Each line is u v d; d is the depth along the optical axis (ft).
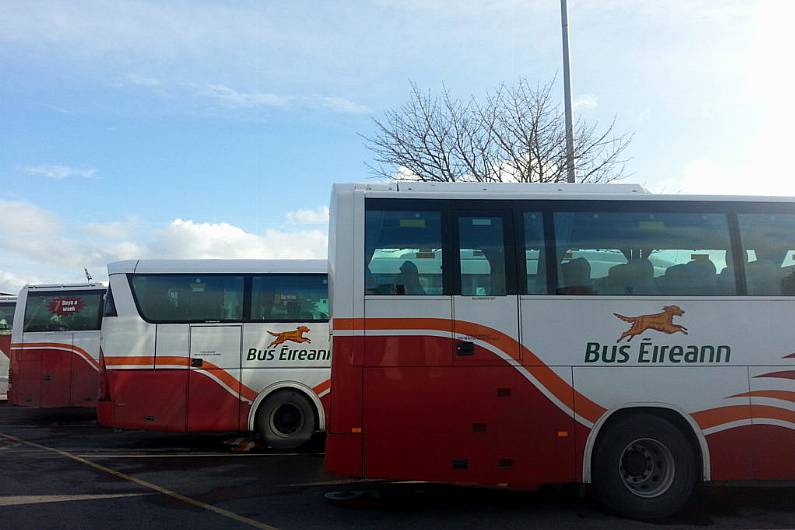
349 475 19.79
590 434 20.33
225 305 33.55
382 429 19.95
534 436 20.20
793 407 20.76
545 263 21.04
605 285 21.03
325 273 34.32
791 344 21.03
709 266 21.44
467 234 21.08
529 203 21.47
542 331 20.59
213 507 21.90
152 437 38.37
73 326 44.32
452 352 20.33
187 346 32.91
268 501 22.76
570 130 47.01
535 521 20.31
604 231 21.45
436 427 20.04
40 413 52.70
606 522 20.18
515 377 20.34
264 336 33.42
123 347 32.65
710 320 20.98
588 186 22.68
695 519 20.62
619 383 20.51
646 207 21.74
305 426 33.35
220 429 32.63
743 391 20.71
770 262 21.66
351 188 21.99
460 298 20.57
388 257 20.75
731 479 20.44
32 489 24.50
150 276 33.45
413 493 23.95
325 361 33.58
